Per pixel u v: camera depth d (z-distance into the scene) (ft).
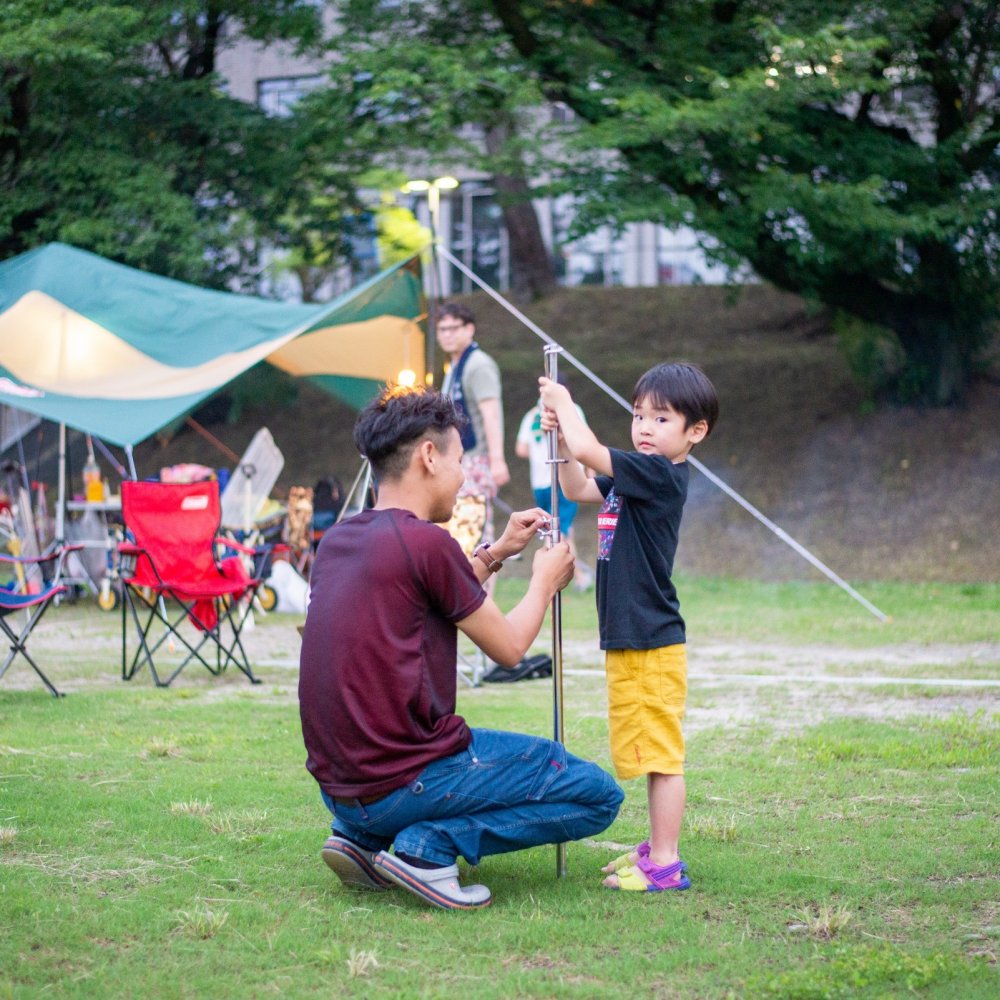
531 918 9.98
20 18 38.91
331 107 42.91
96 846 11.97
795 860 11.55
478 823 10.27
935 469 45.75
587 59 42.22
